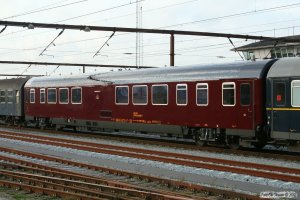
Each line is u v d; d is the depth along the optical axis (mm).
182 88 21578
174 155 18125
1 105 36625
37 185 12930
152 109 23078
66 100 29078
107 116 25906
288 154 19203
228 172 14414
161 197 10422
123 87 24828
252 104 18688
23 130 32656
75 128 30953
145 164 16484
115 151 18875
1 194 11930
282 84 17844
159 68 23281
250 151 19625
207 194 11453
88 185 12102
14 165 15867
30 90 32656
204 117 20594
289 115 17578
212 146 21578
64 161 17141
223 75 19812
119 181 13273
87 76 27500
